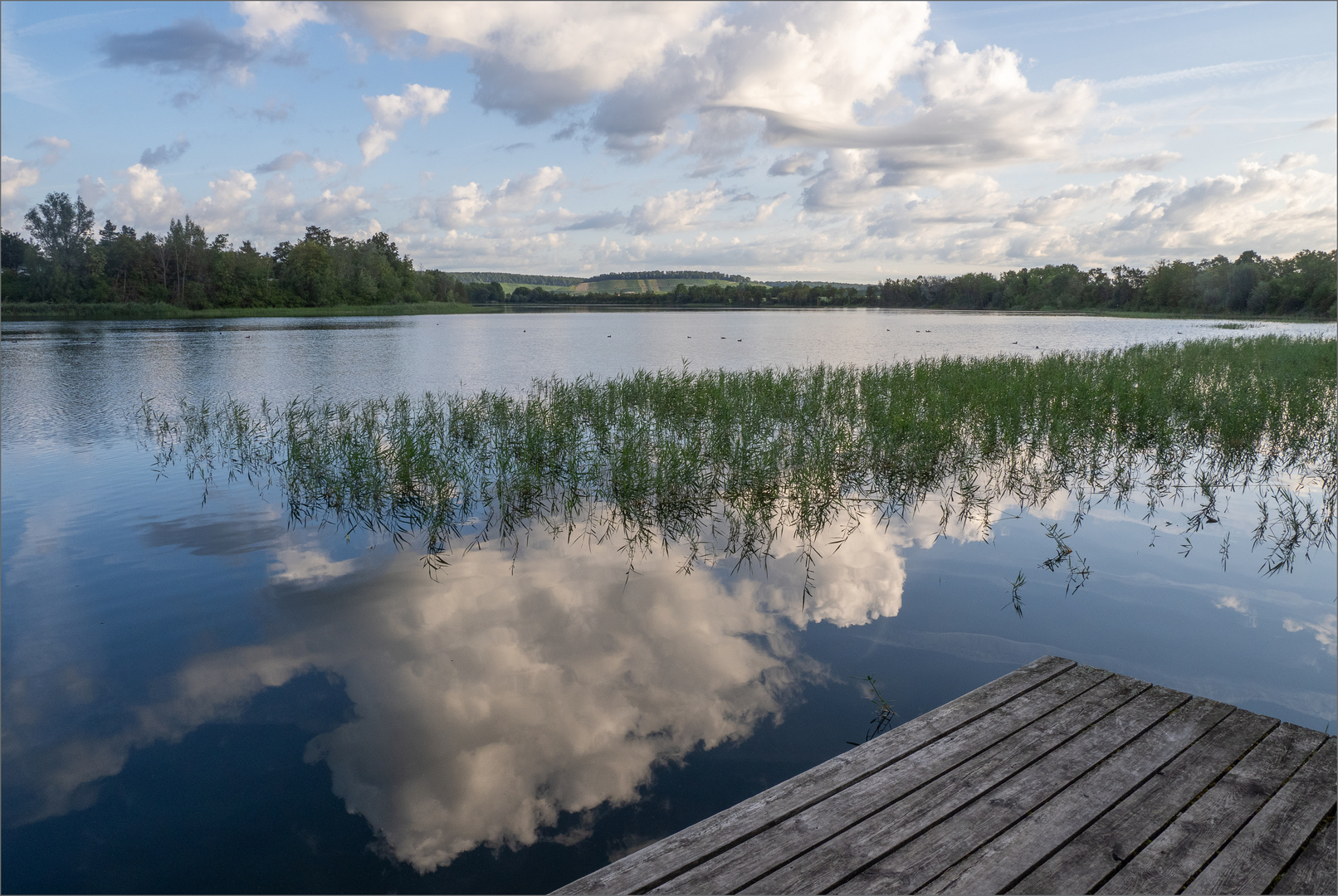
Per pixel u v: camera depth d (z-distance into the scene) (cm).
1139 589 682
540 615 634
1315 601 653
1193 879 290
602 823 378
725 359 3070
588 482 1062
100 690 516
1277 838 313
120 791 409
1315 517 891
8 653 571
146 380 2294
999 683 454
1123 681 455
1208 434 1316
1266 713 465
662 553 793
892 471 1106
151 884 342
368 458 1116
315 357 3206
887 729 456
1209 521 885
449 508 962
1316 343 2733
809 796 343
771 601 660
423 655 562
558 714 479
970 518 908
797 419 1368
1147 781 353
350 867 351
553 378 2038
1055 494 1006
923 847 308
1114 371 1808
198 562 762
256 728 470
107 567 747
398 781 416
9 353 3244
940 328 6309
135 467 1179
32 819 388
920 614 629
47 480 1095
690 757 430
